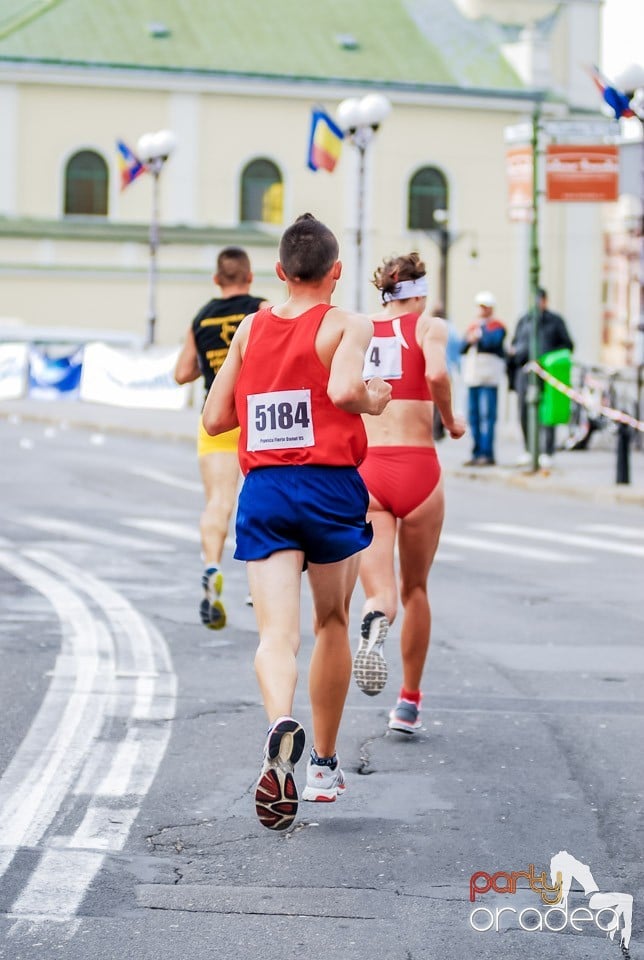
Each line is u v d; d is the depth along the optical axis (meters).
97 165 122.25
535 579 29.66
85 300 118.62
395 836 13.60
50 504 41.38
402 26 134.75
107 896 11.94
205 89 123.88
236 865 12.73
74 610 25.02
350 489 13.59
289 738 12.38
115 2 128.12
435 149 129.88
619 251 171.75
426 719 18.06
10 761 15.91
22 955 10.69
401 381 17.39
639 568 31.50
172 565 30.50
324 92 126.62
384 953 10.84
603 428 60.34
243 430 13.65
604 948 11.01
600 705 18.84
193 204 124.31
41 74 120.31
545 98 132.00
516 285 132.12
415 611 17.30
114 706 18.41
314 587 13.95
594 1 138.25
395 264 17.58
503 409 72.75
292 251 13.61
